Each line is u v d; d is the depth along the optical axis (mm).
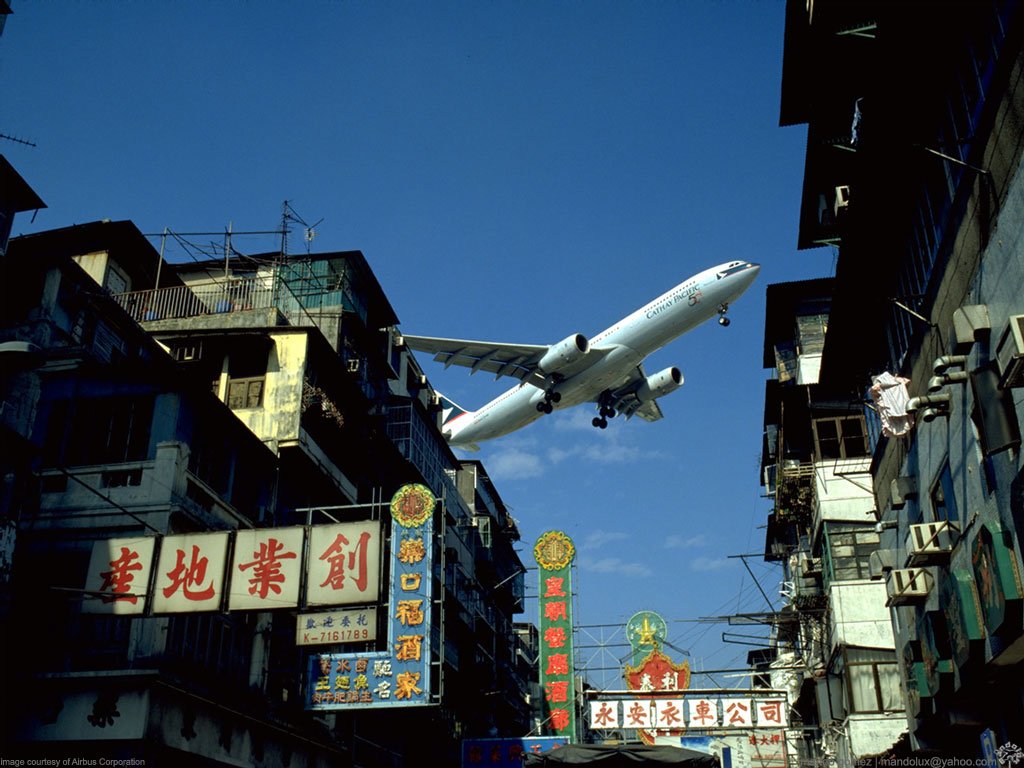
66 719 17125
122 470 19609
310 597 16984
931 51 15531
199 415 21109
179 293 29562
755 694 31281
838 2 22234
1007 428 12859
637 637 34594
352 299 33906
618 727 31156
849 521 31109
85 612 16828
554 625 31609
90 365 20797
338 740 25344
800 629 36000
